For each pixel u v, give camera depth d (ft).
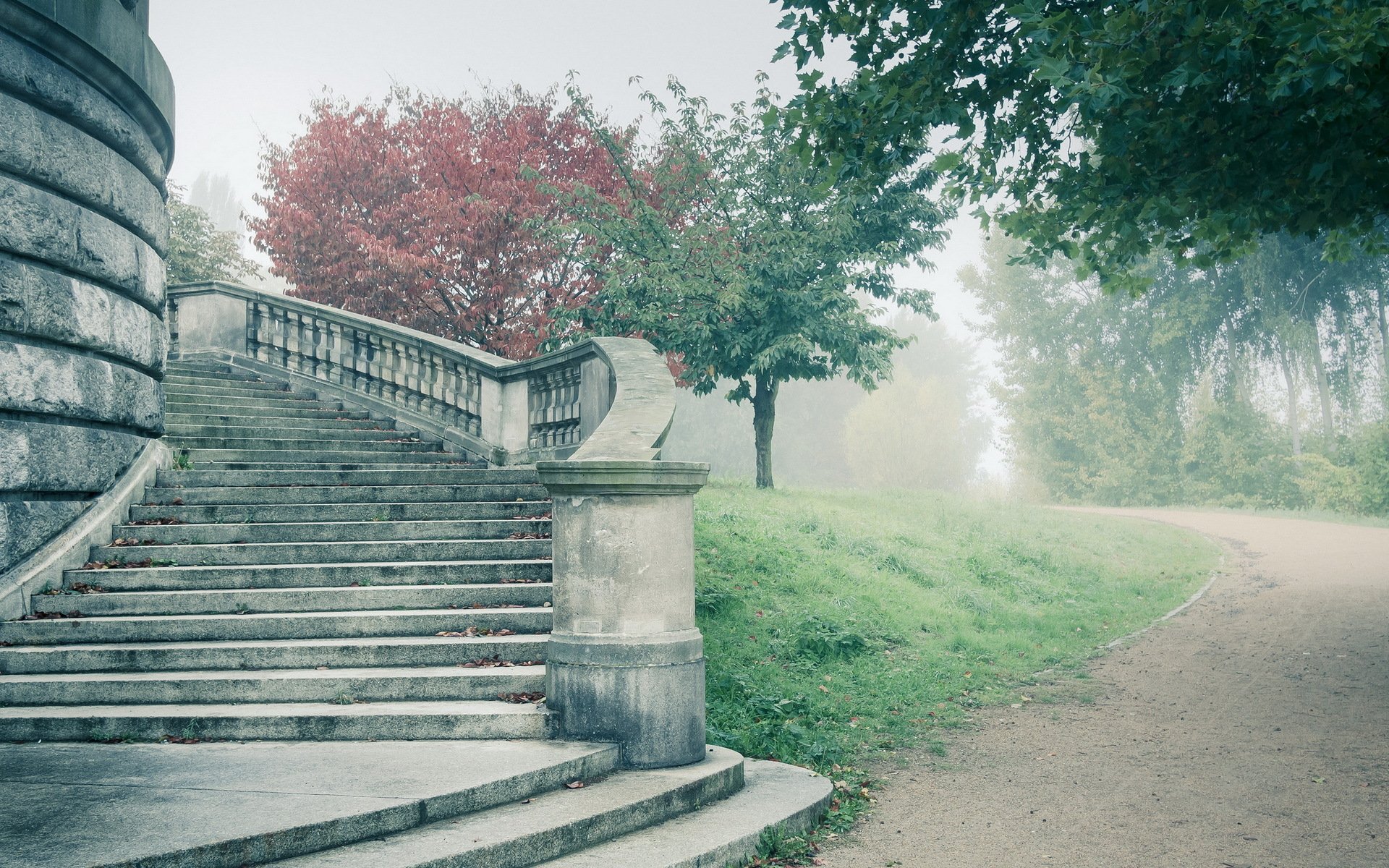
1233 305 145.79
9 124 22.26
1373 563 57.11
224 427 35.24
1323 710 27.07
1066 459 164.66
